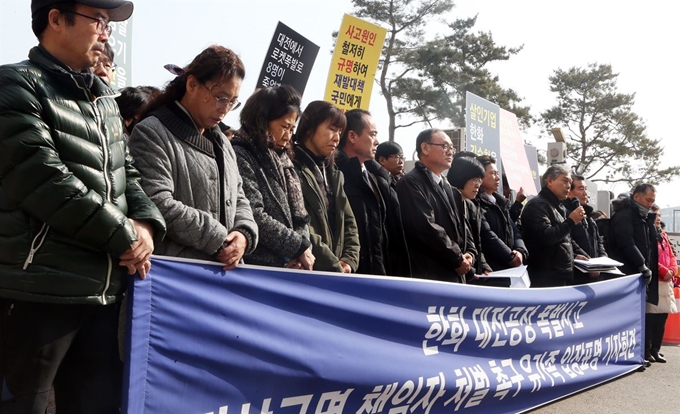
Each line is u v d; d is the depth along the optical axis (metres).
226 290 2.60
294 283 2.88
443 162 4.66
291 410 2.87
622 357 5.75
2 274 2.04
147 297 2.32
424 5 24.23
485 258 5.46
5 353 2.13
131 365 2.27
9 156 1.98
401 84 25.28
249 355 2.66
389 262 4.13
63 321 2.14
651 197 7.10
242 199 2.89
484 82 26.75
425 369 3.55
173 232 2.47
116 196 2.26
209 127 2.70
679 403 4.99
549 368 4.68
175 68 2.83
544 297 4.65
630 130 37.09
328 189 3.66
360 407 3.21
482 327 4.00
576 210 5.70
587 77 38.22
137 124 2.57
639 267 6.87
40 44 2.20
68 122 2.12
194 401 2.47
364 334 3.22
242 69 2.67
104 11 2.23
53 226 2.02
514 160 8.56
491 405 4.05
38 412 2.12
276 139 3.19
